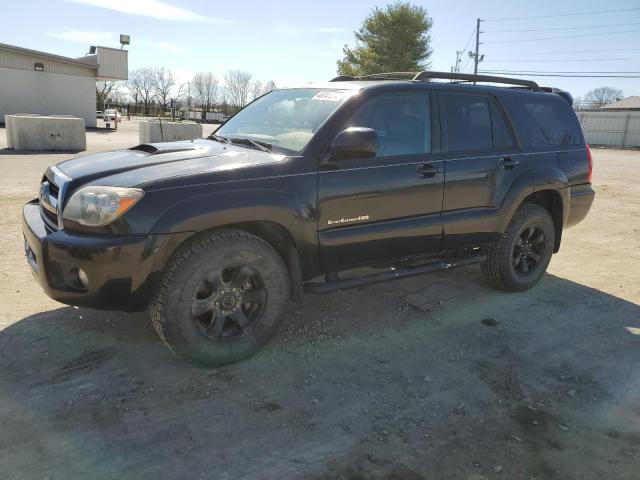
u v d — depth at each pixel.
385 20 39.09
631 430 2.96
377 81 4.28
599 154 29.97
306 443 2.70
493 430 2.89
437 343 3.90
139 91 73.75
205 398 3.04
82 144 16.34
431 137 4.17
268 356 3.57
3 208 7.32
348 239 3.70
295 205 3.40
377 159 3.83
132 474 2.41
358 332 4.02
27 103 29.00
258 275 3.41
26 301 4.20
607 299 5.00
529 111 4.94
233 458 2.56
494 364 3.63
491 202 4.53
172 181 3.07
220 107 73.25
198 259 3.13
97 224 2.95
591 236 7.68
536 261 5.11
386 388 3.25
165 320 3.12
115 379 3.17
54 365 3.29
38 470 2.41
